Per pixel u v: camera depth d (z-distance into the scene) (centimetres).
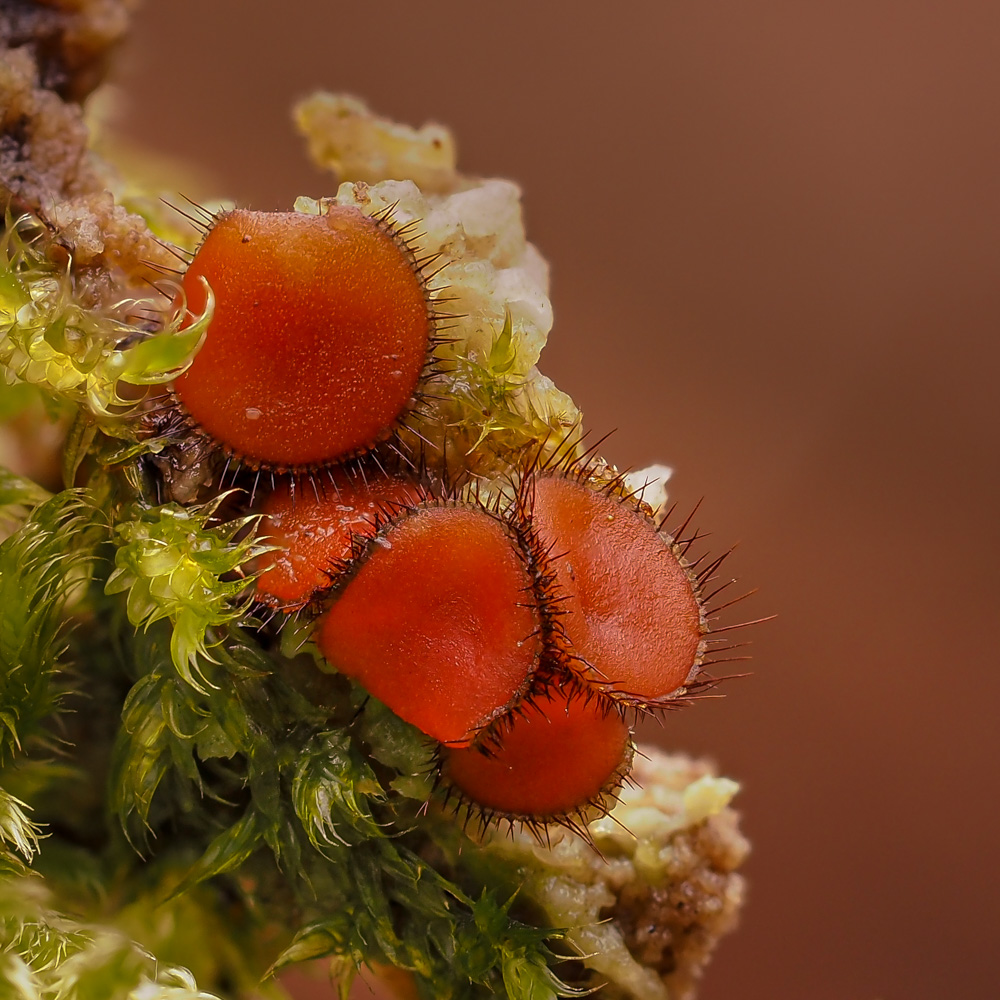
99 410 13
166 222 15
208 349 13
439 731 13
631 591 14
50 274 14
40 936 14
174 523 13
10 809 14
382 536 13
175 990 13
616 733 14
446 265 14
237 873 14
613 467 14
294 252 13
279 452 13
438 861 14
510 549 13
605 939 14
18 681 14
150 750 14
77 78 15
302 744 14
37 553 14
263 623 14
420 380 13
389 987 14
